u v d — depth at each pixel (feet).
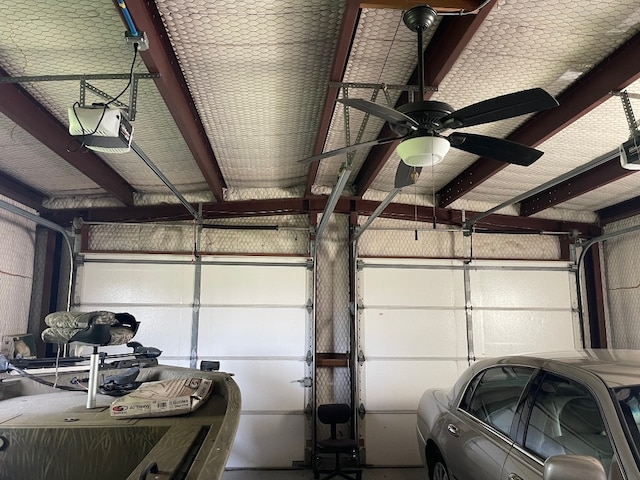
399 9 7.10
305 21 7.85
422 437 11.81
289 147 13.82
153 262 17.56
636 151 8.86
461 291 18.39
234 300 17.49
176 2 7.36
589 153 13.38
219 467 4.27
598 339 19.08
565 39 8.30
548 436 7.09
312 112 11.41
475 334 18.16
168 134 12.49
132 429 5.89
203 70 9.42
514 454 7.41
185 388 6.98
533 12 7.53
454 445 9.46
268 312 17.49
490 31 8.04
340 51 8.13
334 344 18.06
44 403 7.21
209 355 17.12
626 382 6.81
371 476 15.87
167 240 18.08
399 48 8.75
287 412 16.88
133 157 14.39
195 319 17.29
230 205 18.16
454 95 10.35
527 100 6.50
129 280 17.40
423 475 15.94
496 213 19.48
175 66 9.12
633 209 18.13
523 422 7.81
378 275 18.12
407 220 19.07
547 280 18.94
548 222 19.69
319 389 17.47
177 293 17.42
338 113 11.59
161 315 17.25
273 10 7.55
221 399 7.25
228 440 4.99
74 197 18.17
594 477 5.28
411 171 9.32
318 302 18.25
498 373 9.54
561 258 19.38
